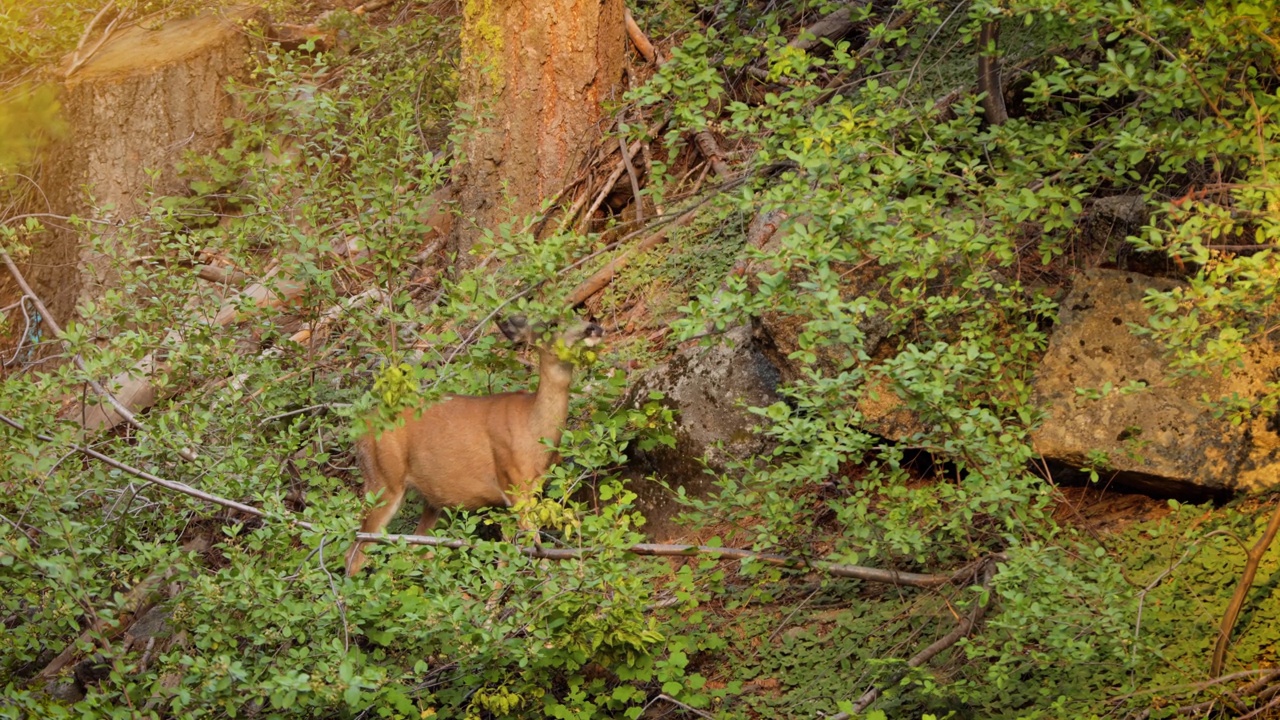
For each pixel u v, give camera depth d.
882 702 9.80
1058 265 12.29
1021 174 10.06
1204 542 9.90
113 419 15.12
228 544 10.81
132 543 11.12
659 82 11.38
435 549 10.19
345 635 9.61
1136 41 9.16
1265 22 8.74
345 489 12.20
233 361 12.63
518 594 10.23
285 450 11.95
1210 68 9.45
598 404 12.55
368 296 13.30
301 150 14.23
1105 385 9.38
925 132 10.47
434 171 13.16
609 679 10.76
